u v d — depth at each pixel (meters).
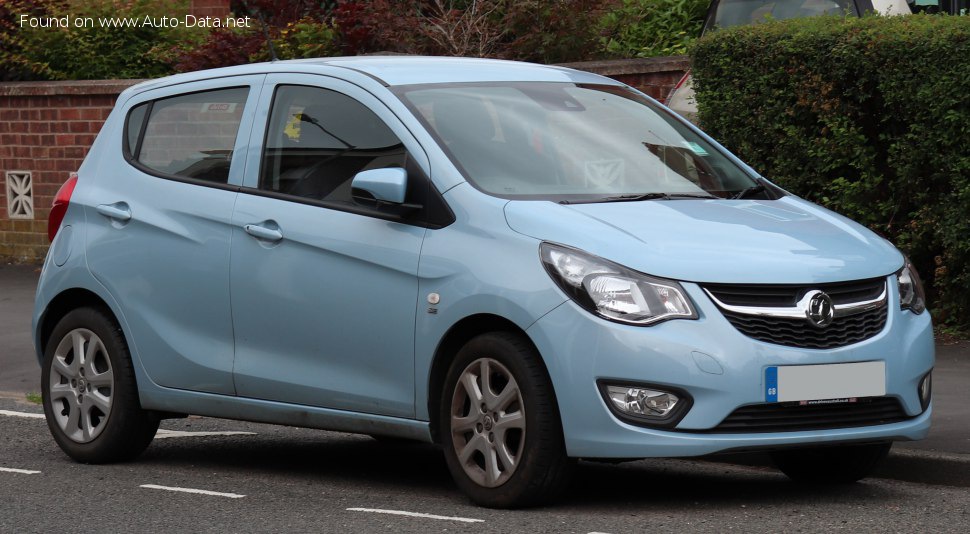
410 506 9.19
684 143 10.41
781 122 15.45
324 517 8.90
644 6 24.14
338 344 9.60
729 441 8.32
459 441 9.03
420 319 9.10
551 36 20.66
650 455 8.30
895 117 14.75
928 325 9.23
